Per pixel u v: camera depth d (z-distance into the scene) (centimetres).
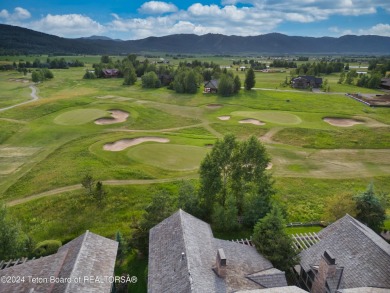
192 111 10375
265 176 3847
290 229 3897
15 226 3178
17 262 2917
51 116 9069
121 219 4181
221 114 10000
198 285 2039
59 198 4500
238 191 3972
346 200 3750
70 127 8062
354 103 11438
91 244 2567
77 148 6519
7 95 12862
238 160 3769
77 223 4059
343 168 6016
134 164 5709
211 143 6988
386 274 2238
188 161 5844
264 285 2391
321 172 5822
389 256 2320
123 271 3173
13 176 5366
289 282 2855
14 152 6500
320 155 6669
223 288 2162
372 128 8144
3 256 2964
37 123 8406
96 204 4412
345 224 2858
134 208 4409
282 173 5722
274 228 2936
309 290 2666
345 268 2461
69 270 2220
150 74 14888
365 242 2545
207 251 2478
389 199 4750
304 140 7506
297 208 4566
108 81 17300
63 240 3772
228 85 12875
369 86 15675
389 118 9244
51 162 5853
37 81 16700
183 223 2648
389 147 7094
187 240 2444
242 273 2441
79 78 18562
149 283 2289
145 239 3294
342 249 2641
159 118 9438
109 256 2559
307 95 13088
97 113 9262
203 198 3894
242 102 11656
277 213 3023
